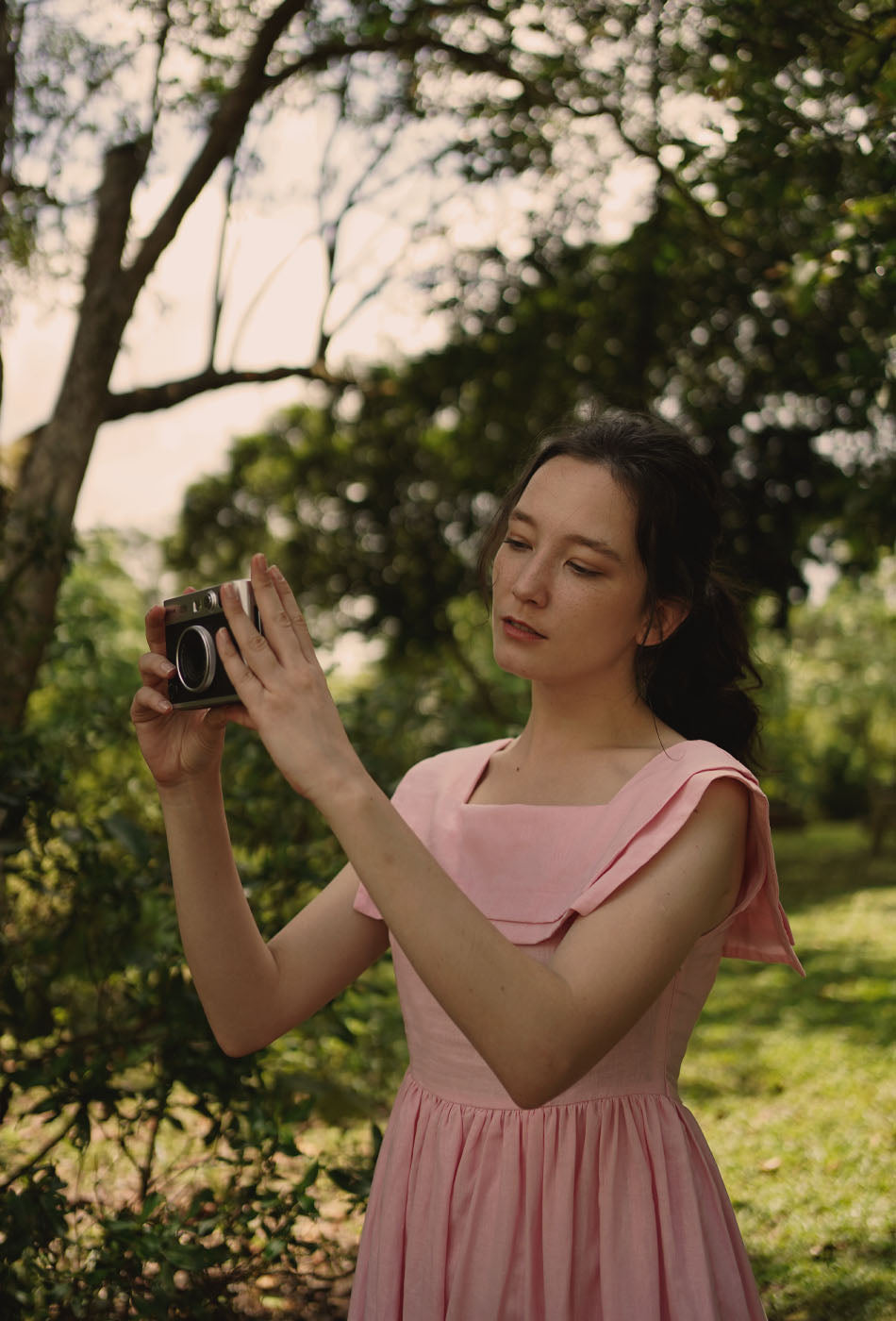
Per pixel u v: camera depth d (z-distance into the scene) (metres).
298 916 1.37
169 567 17.70
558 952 1.07
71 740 3.54
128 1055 2.66
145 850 2.62
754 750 1.56
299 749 1.00
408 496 15.85
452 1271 1.22
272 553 17.56
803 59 2.95
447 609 16.00
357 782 0.99
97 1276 2.18
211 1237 2.98
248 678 1.03
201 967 1.25
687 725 1.50
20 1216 2.16
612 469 1.23
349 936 1.36
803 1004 6.13
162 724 1.21
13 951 2.72
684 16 4.08
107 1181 3.23
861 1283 2.90
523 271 8.94
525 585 1.23
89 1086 2.31
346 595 16.08
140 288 4.68
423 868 0.98
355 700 3.86
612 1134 1.21
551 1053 0.96
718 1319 1.18
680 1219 1.20
